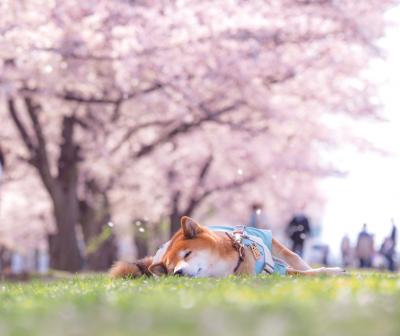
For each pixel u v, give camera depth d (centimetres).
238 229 837
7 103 2336
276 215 3756
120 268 839
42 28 1941
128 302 502
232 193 3189
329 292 541
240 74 2211
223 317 399
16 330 382
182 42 2092
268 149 2733
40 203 3266
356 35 2466
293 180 3166
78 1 1966
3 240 3900
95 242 2559
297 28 2322
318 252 3447
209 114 2386
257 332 344
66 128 2361
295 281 670
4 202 3231
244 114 2525
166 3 2191
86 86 2238
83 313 450
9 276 1939
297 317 391
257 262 801
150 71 2142
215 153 2800
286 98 2638
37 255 4781
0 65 1998
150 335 347
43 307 508
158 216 3136
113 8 2009
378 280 692
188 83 2225
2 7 1942
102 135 2531
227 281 668
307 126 2728
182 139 2666
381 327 354
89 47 1975
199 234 779
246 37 2203
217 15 2167
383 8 2512
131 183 2852
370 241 2848
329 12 2405
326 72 2614
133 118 2452
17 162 2834
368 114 2756
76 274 1080
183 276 747
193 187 2978
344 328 352
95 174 2666
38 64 1961
